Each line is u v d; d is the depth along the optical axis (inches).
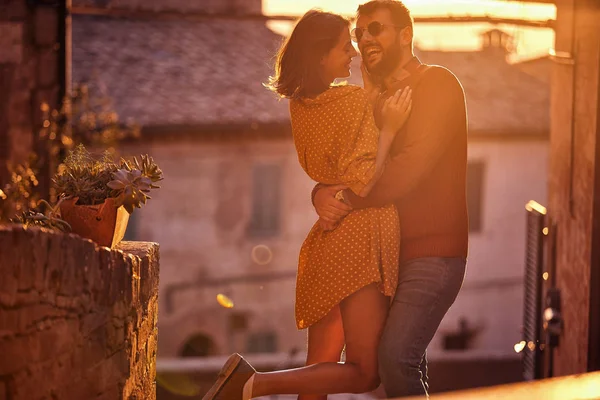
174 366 601.3
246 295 803.4
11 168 362.9
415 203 164.1
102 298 149.5
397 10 165.9
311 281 167.8
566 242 382.0
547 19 378.3
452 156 163.9
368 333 161.9
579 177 361.1
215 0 903.7
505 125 850.1
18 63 382.9
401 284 163.3
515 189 863.1
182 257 786.8
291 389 162.1
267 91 816.9
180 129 758.5
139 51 850.8
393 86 166.4
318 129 161.8
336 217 163.8
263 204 802.2
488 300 863.1
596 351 345.7
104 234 160.9
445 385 664.4
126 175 161.8
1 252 114.6
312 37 161.0
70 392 135.6
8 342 116.6
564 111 386.6
